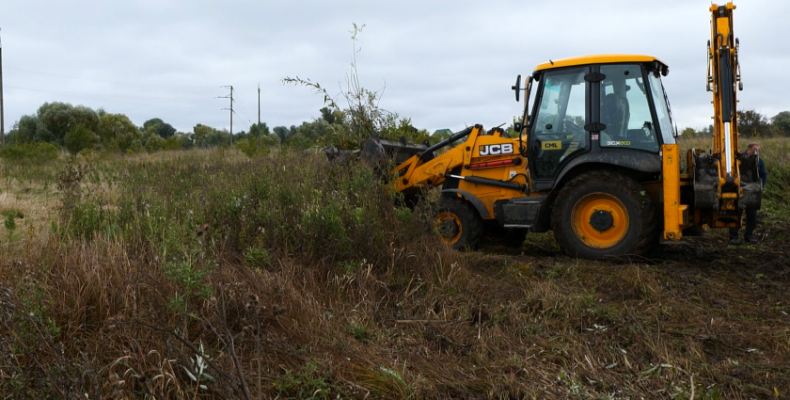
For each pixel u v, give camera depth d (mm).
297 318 4082
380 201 6188
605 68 6883
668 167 6258
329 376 3490
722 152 6156
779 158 12820
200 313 3785
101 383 2998
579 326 4660
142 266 4074
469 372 3879
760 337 4449
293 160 8180
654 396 3641
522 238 8070
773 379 3809
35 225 7023
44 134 43719
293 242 5344
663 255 7188
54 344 3180
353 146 8750
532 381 3742
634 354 4188
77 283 3736
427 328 4508
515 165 7438
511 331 4496
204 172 7441
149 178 7086
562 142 7070
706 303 5254
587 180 6664
